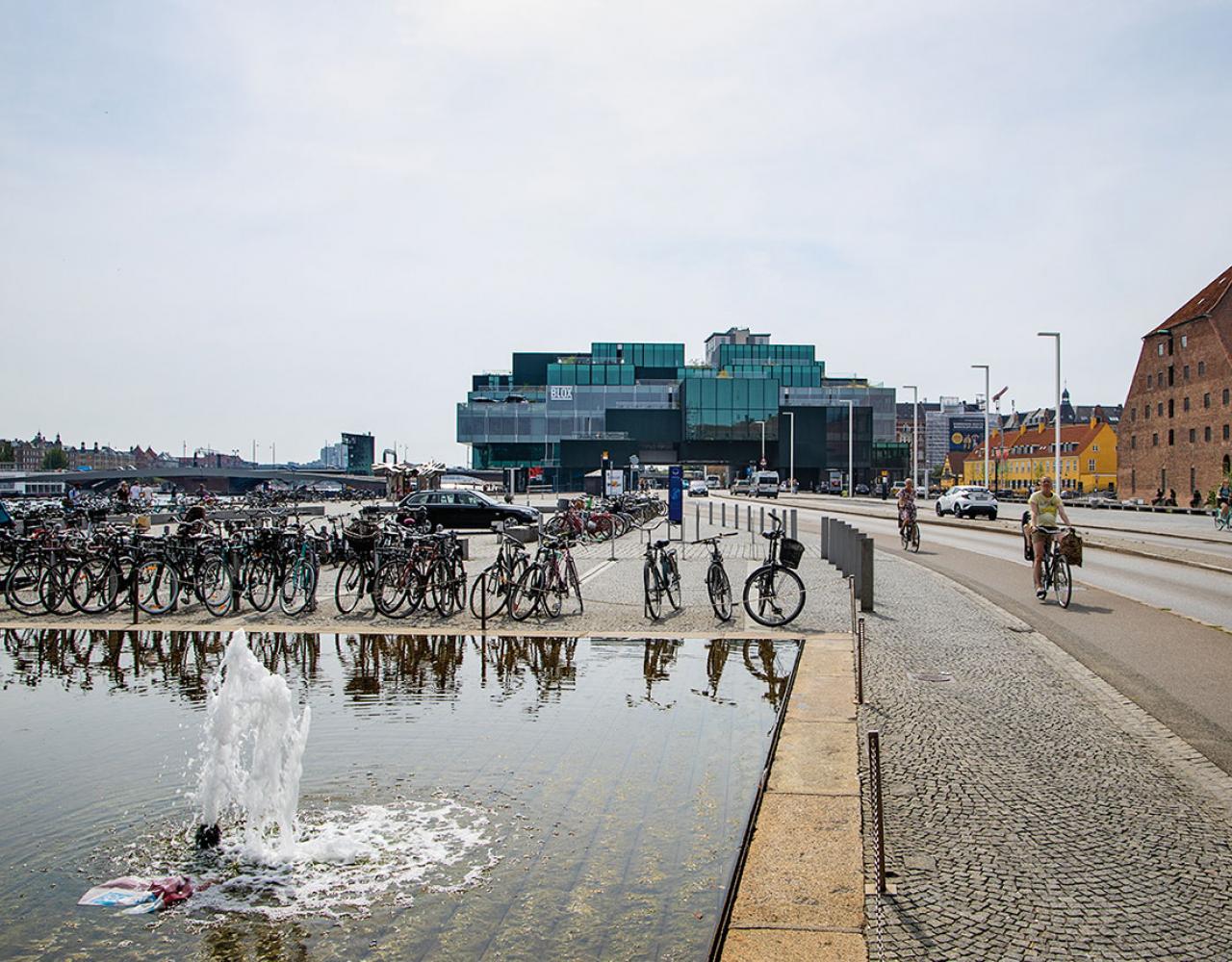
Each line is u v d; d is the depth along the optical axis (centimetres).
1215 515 5022
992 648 1108
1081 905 446
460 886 504
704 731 786
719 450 11769
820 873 480
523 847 551
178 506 3844
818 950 404
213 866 538
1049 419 14762
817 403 12012
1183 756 682
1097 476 13062
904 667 1001
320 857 542
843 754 683
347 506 5369
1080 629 1251
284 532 1465
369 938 456
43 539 1513
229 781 642
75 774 694
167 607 1423
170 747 763
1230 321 8100
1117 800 589
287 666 1055
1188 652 1088
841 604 1499
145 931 467
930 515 5069
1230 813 567
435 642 1201
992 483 13812
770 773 638
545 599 1390
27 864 544
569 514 2972
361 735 775
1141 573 1983
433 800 625
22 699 916
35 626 1298
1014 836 530
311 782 661
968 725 764
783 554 1311
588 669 1038
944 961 396
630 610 1462
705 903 479
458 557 1444
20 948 452
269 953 444
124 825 598
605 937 447
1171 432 8806
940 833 534
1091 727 759
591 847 550
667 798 625
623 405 11856
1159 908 443
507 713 846
